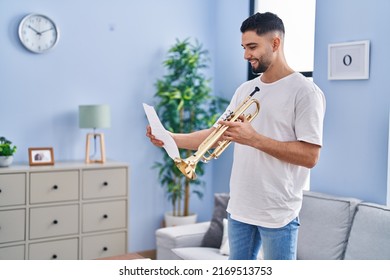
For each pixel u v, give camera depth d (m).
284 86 2.04
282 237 2.02
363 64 2.98
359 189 3.05
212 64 4.64
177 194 4.28
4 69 3.70
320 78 3.27
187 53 4.19
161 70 4.36
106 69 4.10
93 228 3.71
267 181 2.02
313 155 1.98
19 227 3.44
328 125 3.23
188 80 4.23
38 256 3.52
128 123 4.23
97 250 3.74
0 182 3.36
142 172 4.32
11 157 3.52
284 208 2.02
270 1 4.08
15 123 3.76
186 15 4.47
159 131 2.04
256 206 2.04
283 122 2.03
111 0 4.09
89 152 4.02
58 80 3.90
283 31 2.08
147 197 4.36
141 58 4.25
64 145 3.95
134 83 4.23
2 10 3.67
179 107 4.05
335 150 3.19
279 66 2.08
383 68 2.90
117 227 3.80
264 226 2.02
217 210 3.39
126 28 4.17
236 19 4.38
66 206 3.59
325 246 2.85
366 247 2.64
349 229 2.82
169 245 3.33
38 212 3.50
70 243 3.63
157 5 4.31
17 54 3.74
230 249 2.19
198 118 4.30
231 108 2.26
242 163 2.10
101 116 3.75
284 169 2.02
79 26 3.96
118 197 3.80
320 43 3.26
